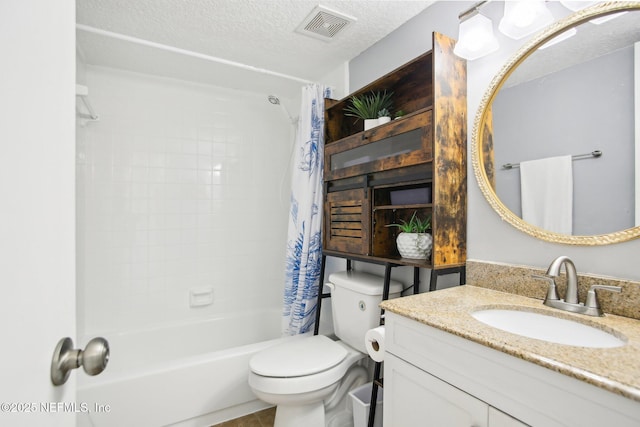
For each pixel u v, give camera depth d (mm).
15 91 329
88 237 2068
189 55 1759
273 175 2729
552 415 624
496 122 1236
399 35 1712
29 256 357
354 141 1654
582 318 888
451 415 819
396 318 1007
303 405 1366
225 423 1627
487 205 1266
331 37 1817
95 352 446
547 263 1086
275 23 1674
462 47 1196
